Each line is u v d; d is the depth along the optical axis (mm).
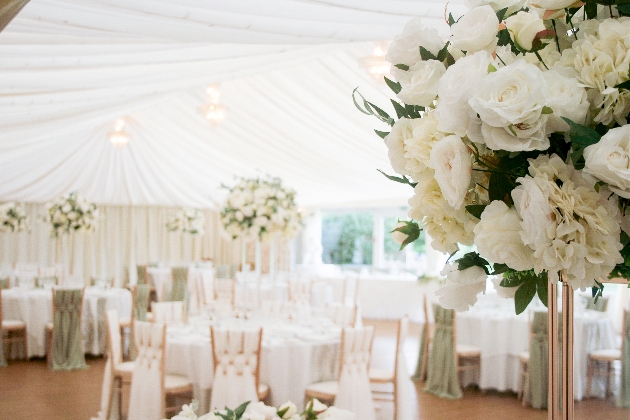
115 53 3801
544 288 897
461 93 768
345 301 8555
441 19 2949
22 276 8227
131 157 11000
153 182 11961
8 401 5652
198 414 4336
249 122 8609
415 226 995
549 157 812
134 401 4297
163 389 4262
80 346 7180
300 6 2840
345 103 7219
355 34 3102
